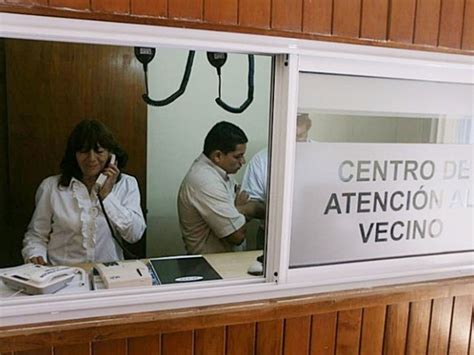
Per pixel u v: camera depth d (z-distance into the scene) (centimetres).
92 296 103
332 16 113
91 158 161
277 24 108
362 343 129
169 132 266
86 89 221
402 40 121
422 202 133
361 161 124
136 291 107
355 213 125
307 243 120
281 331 119
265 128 274
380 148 125
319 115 117
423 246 135
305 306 119
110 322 102
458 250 139
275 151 115
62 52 214
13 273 108
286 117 113
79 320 100
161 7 98
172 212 274
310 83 115
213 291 112
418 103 128
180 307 109
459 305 139
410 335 134
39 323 98
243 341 115
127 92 227
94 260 163
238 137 175
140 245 232
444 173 135
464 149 136
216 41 104
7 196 218
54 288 105
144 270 119
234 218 172
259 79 268
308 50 112
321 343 124
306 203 119
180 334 109
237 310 112
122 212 168
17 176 218
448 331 139
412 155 130
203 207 171
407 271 133
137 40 98
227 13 103
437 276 136
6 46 207
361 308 126
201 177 173
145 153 236
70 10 92
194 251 176
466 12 128
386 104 124
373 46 119
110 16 95
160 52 254
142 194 238
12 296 101
